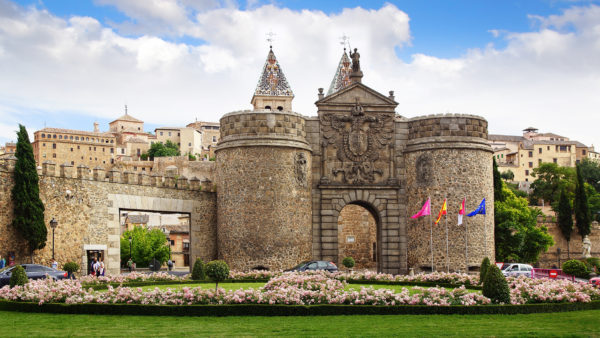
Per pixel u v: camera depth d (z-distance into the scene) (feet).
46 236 140.87
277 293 89.76
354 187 175.73
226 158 170.40
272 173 166.09
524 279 120.78
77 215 149.07
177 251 337.31
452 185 171.83
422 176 174.29
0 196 135.74
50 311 86.53
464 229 170.50
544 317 86.43
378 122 178.40
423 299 90.99
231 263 165.99
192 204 175.01
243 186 166.61
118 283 124.16
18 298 91.35
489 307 89.51
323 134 175.83
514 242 236.43
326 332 72.18
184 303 87.40
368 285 131.64
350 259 166.61
